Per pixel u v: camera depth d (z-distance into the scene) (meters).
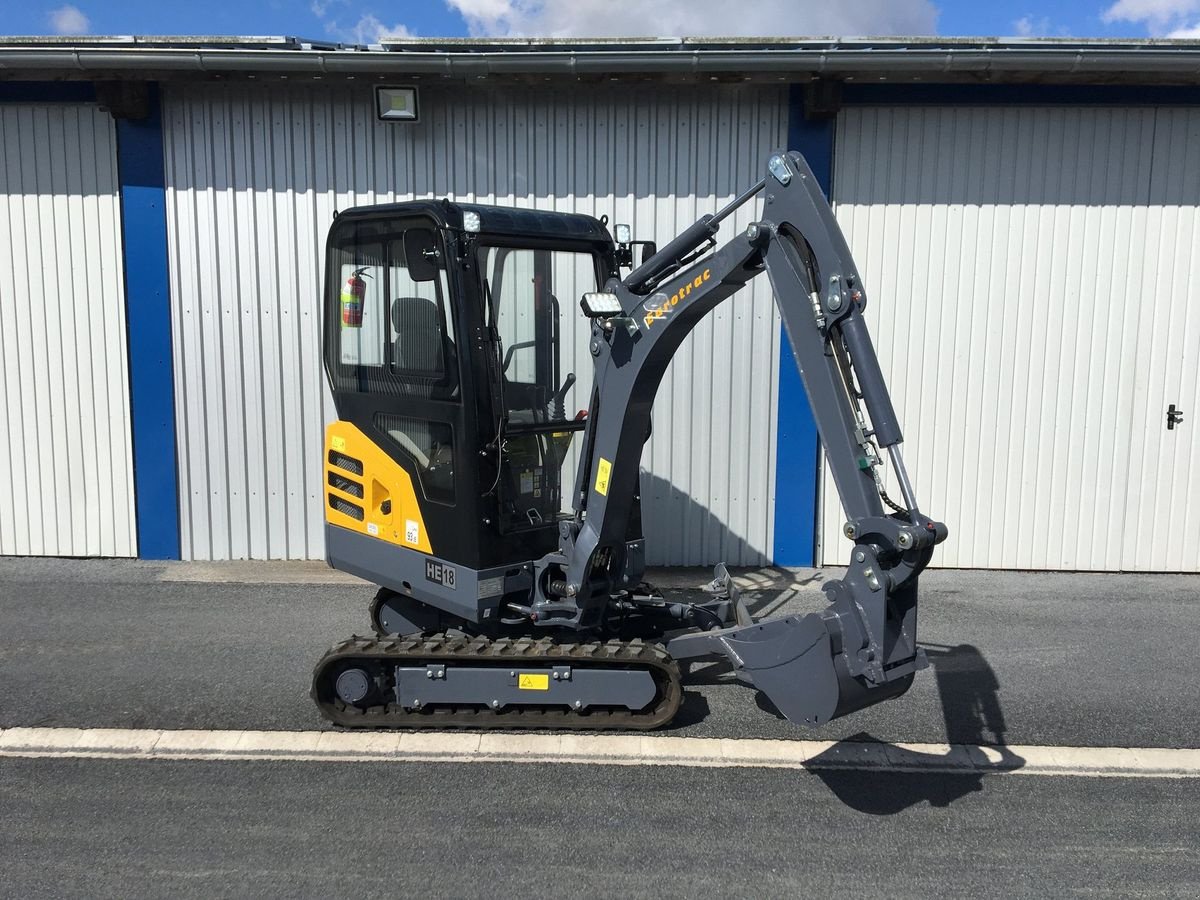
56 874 2.97
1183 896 2.93
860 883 2.99
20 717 4.12
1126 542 6.75
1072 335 6.61
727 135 6.54
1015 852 3.17
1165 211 6.50
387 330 4.16
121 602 5.82
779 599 6.03
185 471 6.80
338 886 2.93
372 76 6.24
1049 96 6.40
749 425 6.71
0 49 5.90
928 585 6.41
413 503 4.11
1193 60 5.79
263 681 4.55
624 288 3.81
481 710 4.10
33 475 6.85
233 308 6.66
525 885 2.95
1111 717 4.26
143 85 6.37
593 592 4.05
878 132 6.51
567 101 6.54
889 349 6.68
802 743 3.96
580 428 4.36
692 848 3.17
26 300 6.70
